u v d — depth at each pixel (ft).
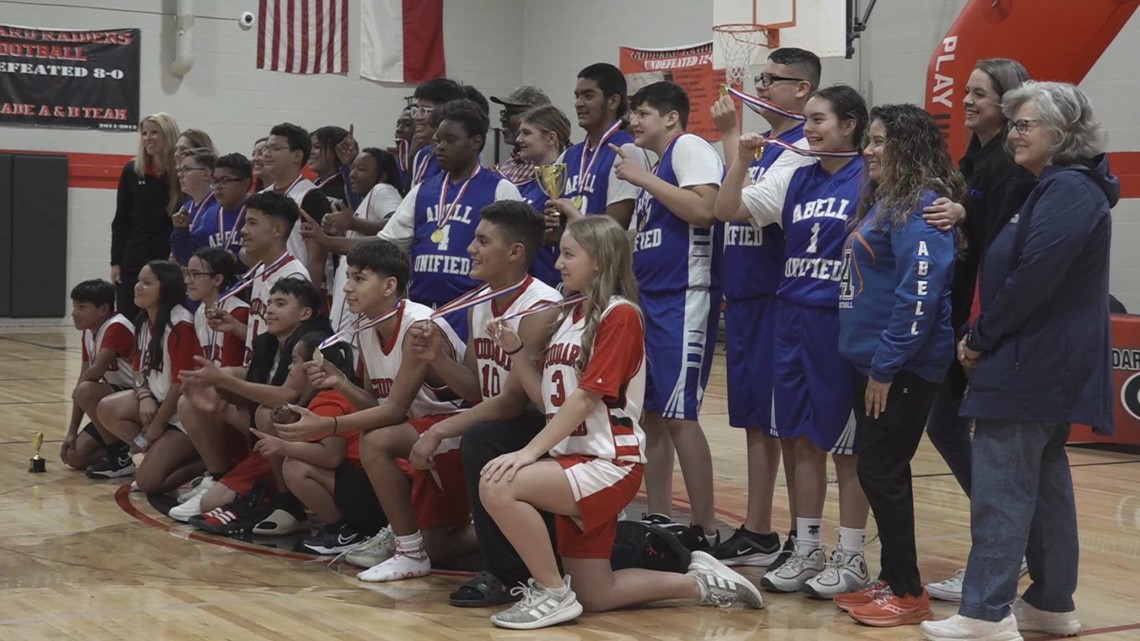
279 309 15.61
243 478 15.56
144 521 15.84
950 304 11.54
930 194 11.19
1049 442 11.14
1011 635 10.75
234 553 14.21
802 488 12.96
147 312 18.15
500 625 11.18
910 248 11.06
